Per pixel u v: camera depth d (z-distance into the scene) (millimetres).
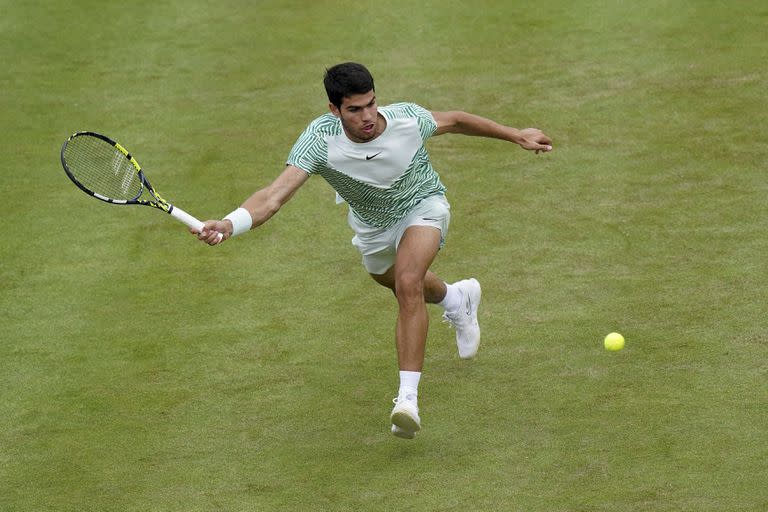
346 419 23547
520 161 35969
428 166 23172
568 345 25781
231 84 42750
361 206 22922
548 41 44875
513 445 22156
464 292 24625
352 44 45531
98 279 30125
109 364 26031
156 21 48344
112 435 23281
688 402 23125
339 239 32094
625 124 37906
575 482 20766
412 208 22938
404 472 21516
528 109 39406
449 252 30719
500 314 27406
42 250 31766
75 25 48000
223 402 24344
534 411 23297
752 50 42906
